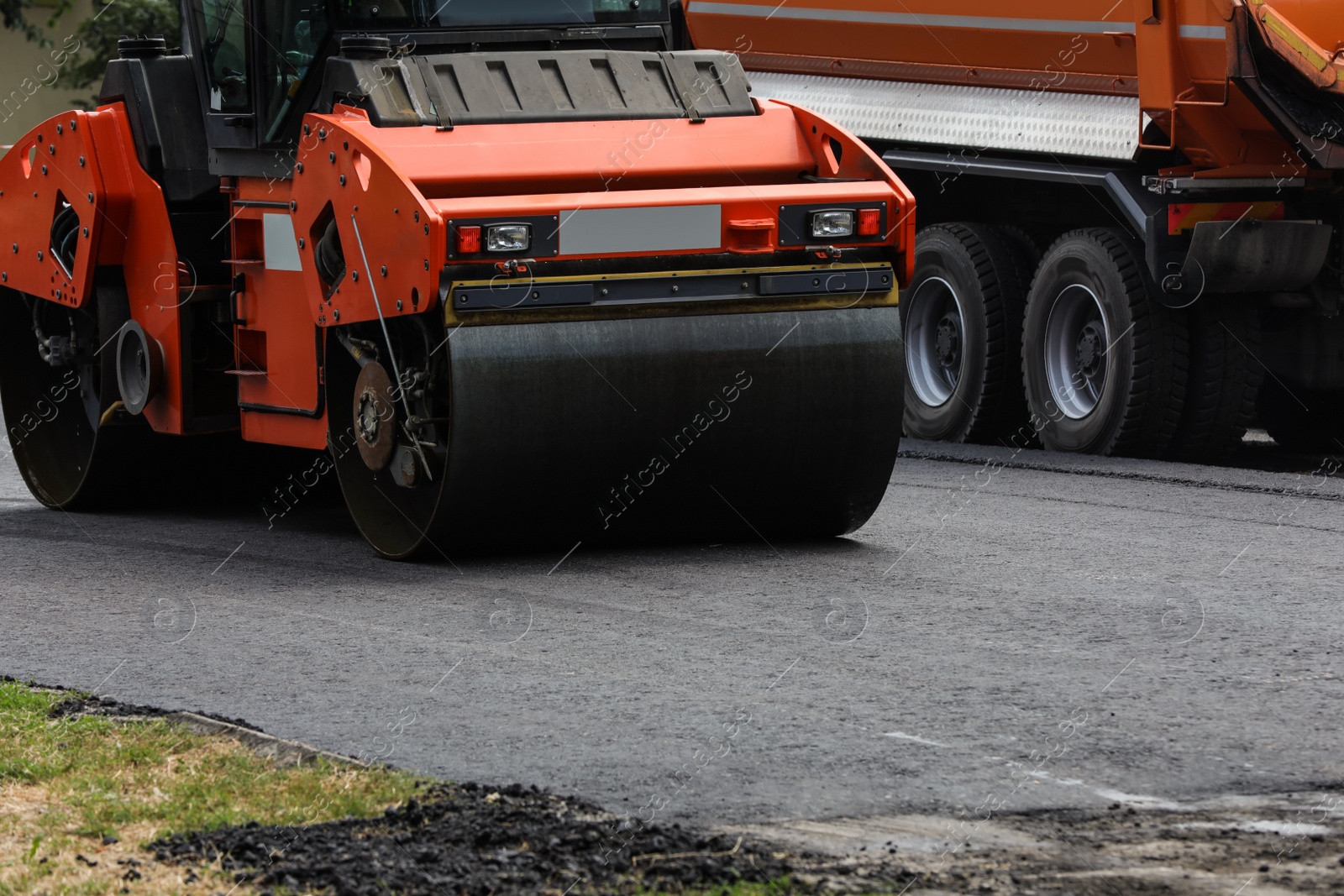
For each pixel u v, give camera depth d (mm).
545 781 15695
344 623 22328
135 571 26156
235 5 28469
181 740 16938
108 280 31562
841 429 26344
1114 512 30141
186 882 13219
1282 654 20219
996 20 40625
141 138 30250
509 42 28438
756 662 20000
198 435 32406
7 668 20344
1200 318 38312
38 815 14945
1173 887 13164
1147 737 16875
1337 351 38812
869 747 16672
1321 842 14086
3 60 83875
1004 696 18422
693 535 27109
